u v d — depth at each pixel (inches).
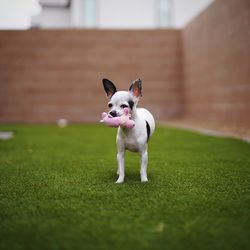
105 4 704.4
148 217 116.5
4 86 561.9
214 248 94.0
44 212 122.8
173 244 96.3
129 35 572.1
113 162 218.2
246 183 161.8
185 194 143.0
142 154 163.2
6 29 557.9
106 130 436.1
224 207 126.6
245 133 346.9
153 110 574.9
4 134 393.1
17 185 161.3
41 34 563.2
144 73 573.9
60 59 566.9
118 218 115.8
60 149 277.6
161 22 721.6
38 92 565.6
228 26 405.4
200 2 724.0
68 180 169.6
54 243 97.7
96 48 569.0
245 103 374.3
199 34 496.1
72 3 729.0
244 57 371.9
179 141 313.7
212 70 454.9
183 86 571.5
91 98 569.9
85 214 120.1
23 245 96.9
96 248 94.2
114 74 572.1
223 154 241.1
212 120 459.8
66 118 569.0
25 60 562.6
